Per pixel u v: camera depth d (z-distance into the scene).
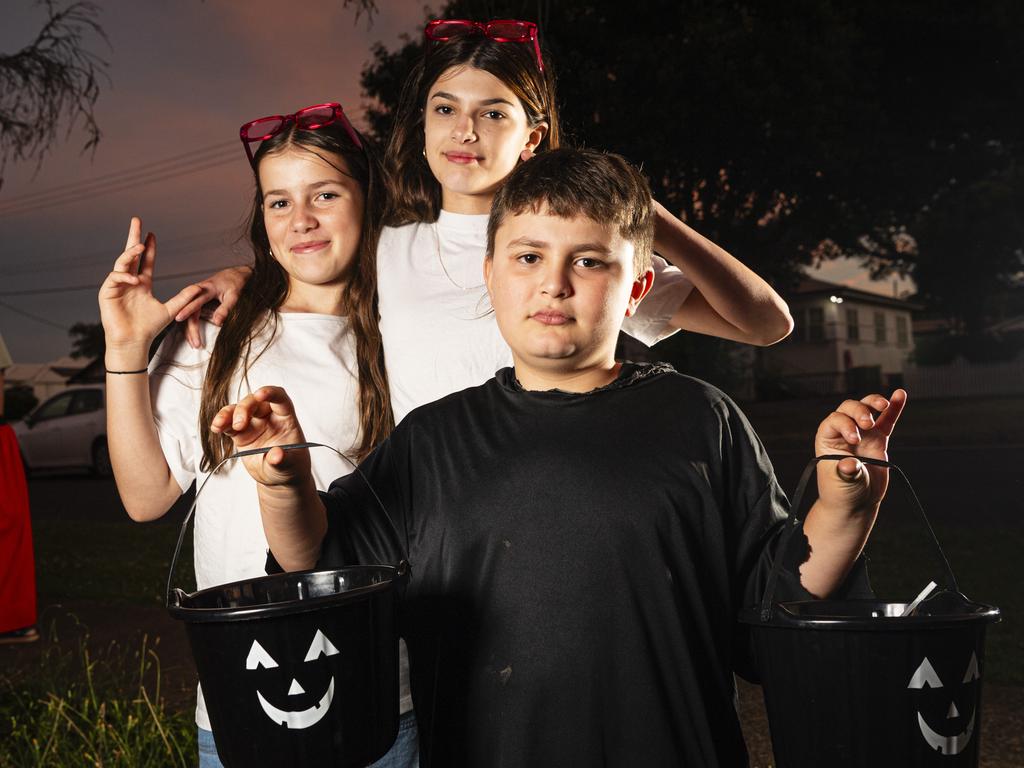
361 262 2.22
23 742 3.37
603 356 1.60
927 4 18.02
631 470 1.51
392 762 1.90
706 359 18.52
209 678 1.26
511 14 6.55
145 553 8.09
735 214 17.89
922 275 22.56
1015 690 3.78
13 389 35.88
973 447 13.76
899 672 1.19
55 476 16.97
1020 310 34.38
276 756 1.24
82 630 5.32
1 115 8.21
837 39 16.81
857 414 1.42
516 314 1.55
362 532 1.59
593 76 15.05
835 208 18.67
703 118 15.96
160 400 2.07
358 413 2.11
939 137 19.58
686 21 16.47
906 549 6.54
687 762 1.43
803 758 1.27
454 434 1.63
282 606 1.21
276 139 2.15
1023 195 19.42
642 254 1.66
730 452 1.59
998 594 5.18
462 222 2.23
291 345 2.12
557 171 1.57
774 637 1.29
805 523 1.51
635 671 1.44
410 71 2.30
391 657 1.35
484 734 1.46
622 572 1.46
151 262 2.02
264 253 2.24
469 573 1.53
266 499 1.46
